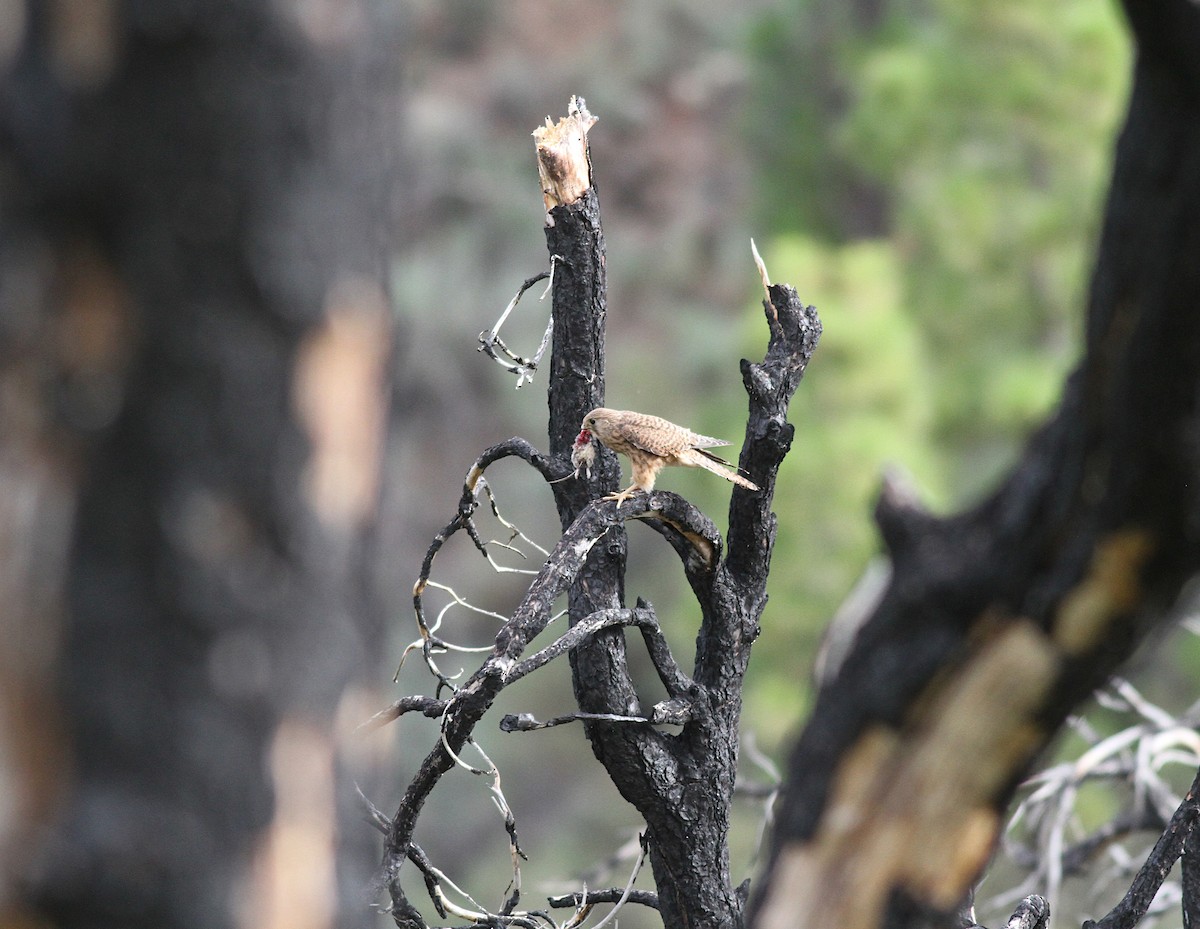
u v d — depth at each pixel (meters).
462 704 14.69
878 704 14.05
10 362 12.80
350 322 13.53
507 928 15.08
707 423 30.70
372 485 13.97
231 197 12.78
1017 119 30.19
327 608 13.76
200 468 13.06
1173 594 13.97
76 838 12.93
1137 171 12.70
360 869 14.01
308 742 13.73
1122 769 16.36
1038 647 13.99
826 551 26.19
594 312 15.07
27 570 12.96
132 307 12.88
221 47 12.57
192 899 13.13
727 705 14.95
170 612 13.08
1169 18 11.79
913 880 14.07
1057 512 13.96
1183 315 12.73
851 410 27.34
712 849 14.97
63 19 12.55
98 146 12.65
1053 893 15.90
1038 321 30.98
